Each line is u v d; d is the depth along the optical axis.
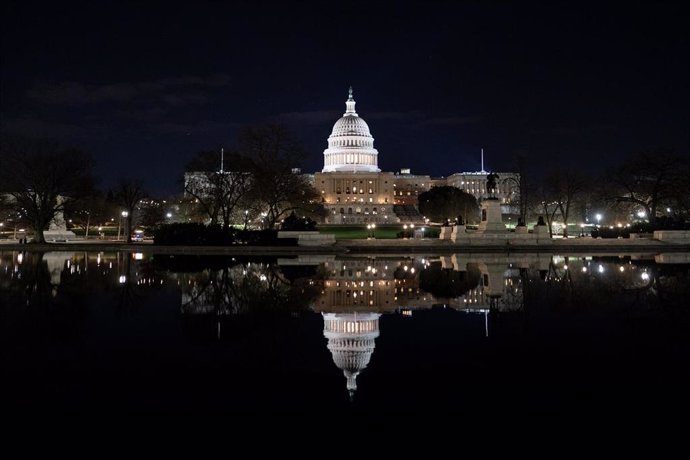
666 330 23.72
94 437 12.84
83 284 41.06
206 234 97.50
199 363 18.83
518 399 15.17
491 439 12.68
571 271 51.78
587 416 13.93
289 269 55.47
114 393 15.75
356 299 33.47
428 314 28.03
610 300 32.28
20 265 59.22
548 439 12.66
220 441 12.62
